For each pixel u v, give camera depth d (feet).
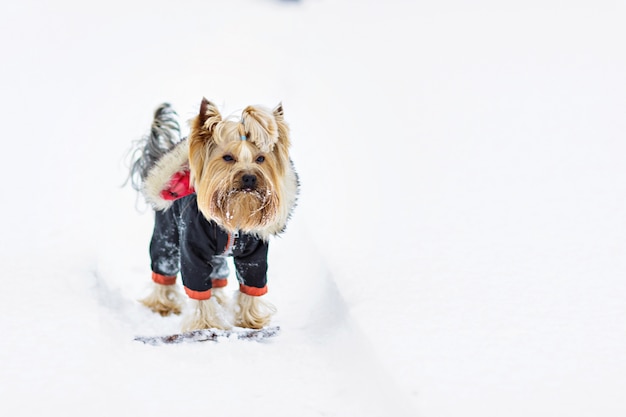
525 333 15.69
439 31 64.03
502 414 12.76
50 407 13.00
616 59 45.93
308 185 28.84
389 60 53.98
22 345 15.05
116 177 28.96
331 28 69.87
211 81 46.68
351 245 21.93
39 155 30.81
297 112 40.78
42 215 23.85
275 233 16.87
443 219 23.88
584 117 34.17
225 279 19.15
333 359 15.98
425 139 34.01
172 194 17.25
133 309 19.06
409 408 13.12
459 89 43.24
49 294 17.63
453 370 14.20
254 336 16.83
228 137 15.34
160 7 75.00
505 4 73.26
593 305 16.99
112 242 23.24
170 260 18.86
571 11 64.85
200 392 14.42
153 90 43.37
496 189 26.37
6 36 55.26
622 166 27.35
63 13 65.87
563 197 24.82
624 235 21.29
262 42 62.64
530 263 19.70
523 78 43.65
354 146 33.94
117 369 14.96
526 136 32.45
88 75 46.03
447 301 17.47
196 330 16.74
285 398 14.38
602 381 13.74
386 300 17.61
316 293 19.84
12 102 38.78
